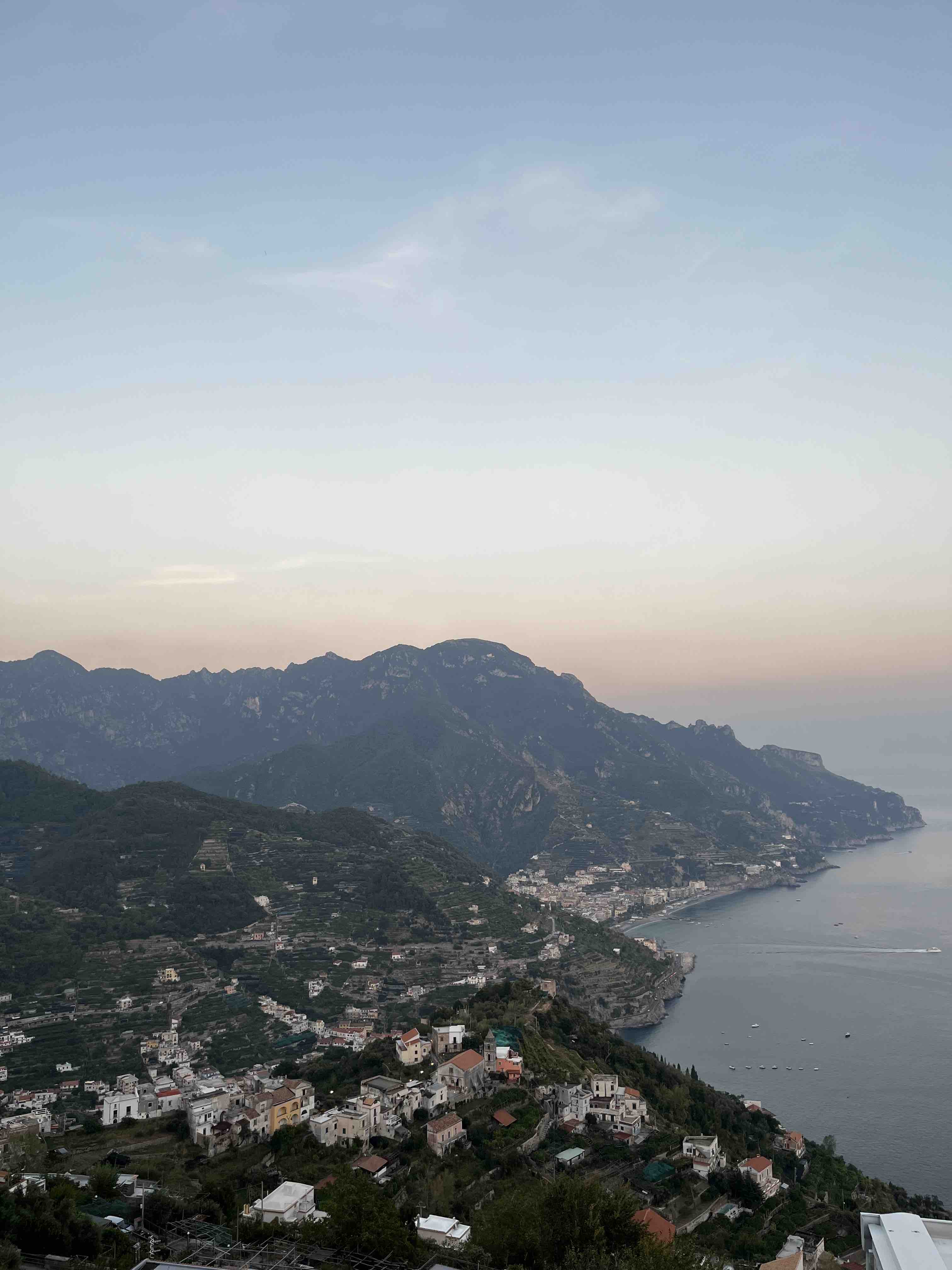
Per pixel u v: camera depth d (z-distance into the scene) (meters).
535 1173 153.38
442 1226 118.56
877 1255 60.12
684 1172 163.50
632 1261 97.12
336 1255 102.31
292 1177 140.25
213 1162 149.75
